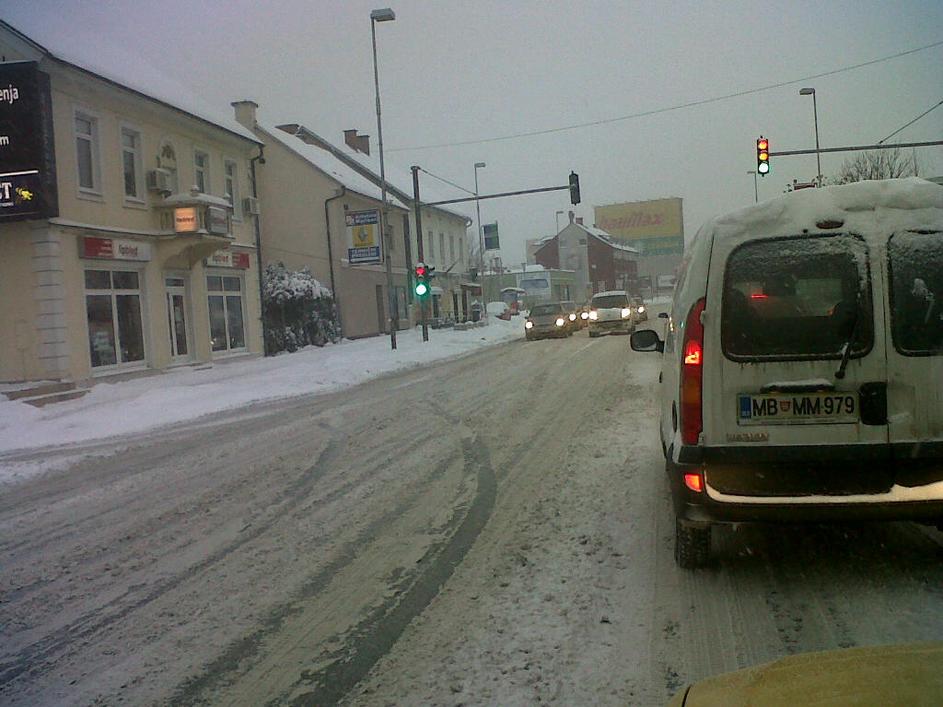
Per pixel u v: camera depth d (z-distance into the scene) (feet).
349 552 20.45
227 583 18.72
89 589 18.90
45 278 61.57
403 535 21.61
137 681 13.96
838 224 15.80
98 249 66.49
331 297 117.60
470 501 24.68
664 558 18.44
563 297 289.94
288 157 124.06
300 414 47.29
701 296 16.30
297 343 107.34
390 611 16.38
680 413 16.47
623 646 14.08
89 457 37.29
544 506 23.47
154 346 74.18
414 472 29.37
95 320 67.26
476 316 166.30
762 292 15.99
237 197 93.81
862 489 15.60
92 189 67.62
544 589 16.96
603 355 77.15
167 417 49.37
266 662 14.39
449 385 57.93
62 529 24.53
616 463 28.43
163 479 31.04
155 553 21.43
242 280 93.30
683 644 14.06
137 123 73.92
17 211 59.57
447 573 18.40
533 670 13.34
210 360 83.76
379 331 141.79
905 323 15.58
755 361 15.90
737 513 15.88
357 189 129.08
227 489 28.50
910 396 15.55
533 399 47.06
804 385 15.72
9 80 58.80
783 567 17.65
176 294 79.82
